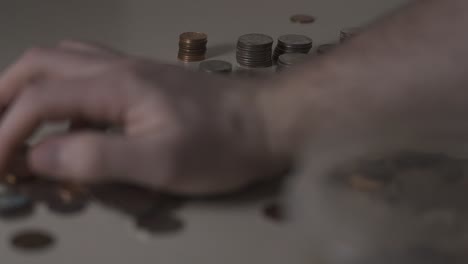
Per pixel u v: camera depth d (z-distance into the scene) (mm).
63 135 515
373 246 451
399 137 517
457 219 463
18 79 559
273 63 731
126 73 528
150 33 776
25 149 528
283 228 501
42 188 523
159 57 725
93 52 593
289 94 538
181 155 503
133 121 516
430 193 480
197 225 501
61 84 522
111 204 512
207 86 531
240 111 525
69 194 518
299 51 729
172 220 503
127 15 820
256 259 480
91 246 483
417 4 597
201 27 799
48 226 495
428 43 561
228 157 513
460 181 491
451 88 544
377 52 561
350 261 449
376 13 858
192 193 517
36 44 737
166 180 505
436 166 502
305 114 532
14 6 825
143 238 490
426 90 543
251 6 864
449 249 448
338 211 471
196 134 505
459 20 572
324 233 461
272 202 520
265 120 529
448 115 535
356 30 774
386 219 463
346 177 493
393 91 543
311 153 512
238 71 708
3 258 472
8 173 524
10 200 510
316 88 543
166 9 842
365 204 476
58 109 518
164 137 502
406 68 549
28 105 516
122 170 501
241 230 499
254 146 521
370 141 517
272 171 532
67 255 477
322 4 879
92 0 859
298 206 482
